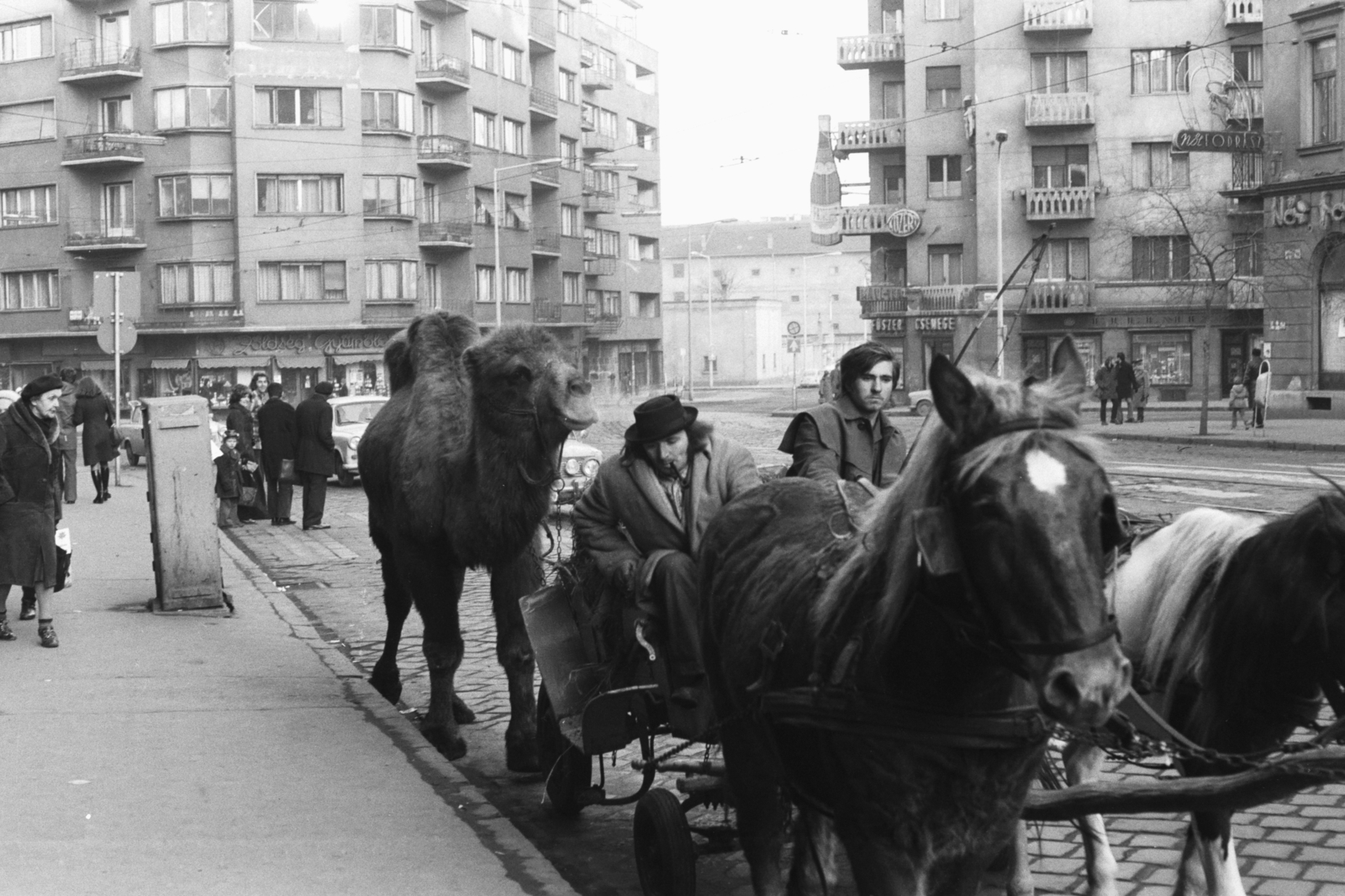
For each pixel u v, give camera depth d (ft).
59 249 197.77
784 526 14.75
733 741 15.44
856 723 11.67
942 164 188.55
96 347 197.57
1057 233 177.47
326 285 194.49
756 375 369.71
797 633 12.98
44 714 27.27
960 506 10.30
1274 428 112.06
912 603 11.13
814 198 195.21
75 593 43.45
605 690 20.18
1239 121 151.53
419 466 25.84
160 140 190.60
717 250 417.69
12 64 199.72
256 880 17.98
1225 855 15.83
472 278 212.84
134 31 192.24
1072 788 13.75
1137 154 175.11
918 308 185.68
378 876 18.25
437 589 26.61
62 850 19.11
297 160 192.44
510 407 24.40
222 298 191.72
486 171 217.36
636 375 287.89
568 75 252.42
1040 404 10.50
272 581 47.44
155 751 24.63
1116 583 17.11
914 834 11.78
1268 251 124.67
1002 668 11.22
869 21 204.54
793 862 14.93
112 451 77.41
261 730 26.14
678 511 19.07
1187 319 174.19
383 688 31.14
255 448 79.05
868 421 20.01
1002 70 177.27
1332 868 18.69
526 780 24.94
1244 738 15.89
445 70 203.31
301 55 192.13
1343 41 116.16
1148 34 173.78
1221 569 16.25
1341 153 117.08
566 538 51.78
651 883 18.21
